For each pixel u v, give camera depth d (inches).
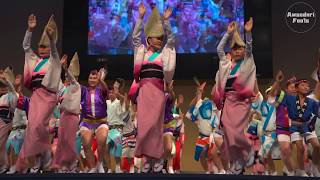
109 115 281.1
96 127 230.5
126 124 297.3
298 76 388.2
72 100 221.6
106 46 384.2
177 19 380.5
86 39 385.1
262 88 378.0
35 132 202.1
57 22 412.5
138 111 194.4
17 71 410.0
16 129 262.1
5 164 247.9
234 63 208.7
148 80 197.9
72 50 385.1
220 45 209.3
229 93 205.0
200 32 378.0
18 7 417.4
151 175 169.0
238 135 197.8
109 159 277.1
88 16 387.5
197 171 380.8
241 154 198.8
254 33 372.5
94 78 235.3
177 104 323.9
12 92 247.3
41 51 219.5
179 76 375.9
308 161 256.7
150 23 207.8
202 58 375.6
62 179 171.6
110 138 276.7
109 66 381.1
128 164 310.2
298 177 172.2
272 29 392.2
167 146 213.8
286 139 249.3
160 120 194.4
